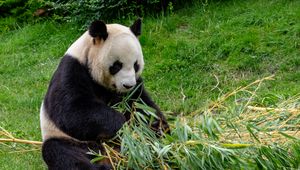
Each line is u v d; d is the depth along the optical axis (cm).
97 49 717
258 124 737
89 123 700
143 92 763
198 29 1205
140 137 662
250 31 1149
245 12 1224
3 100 1080
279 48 1102
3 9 1428
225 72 1073
